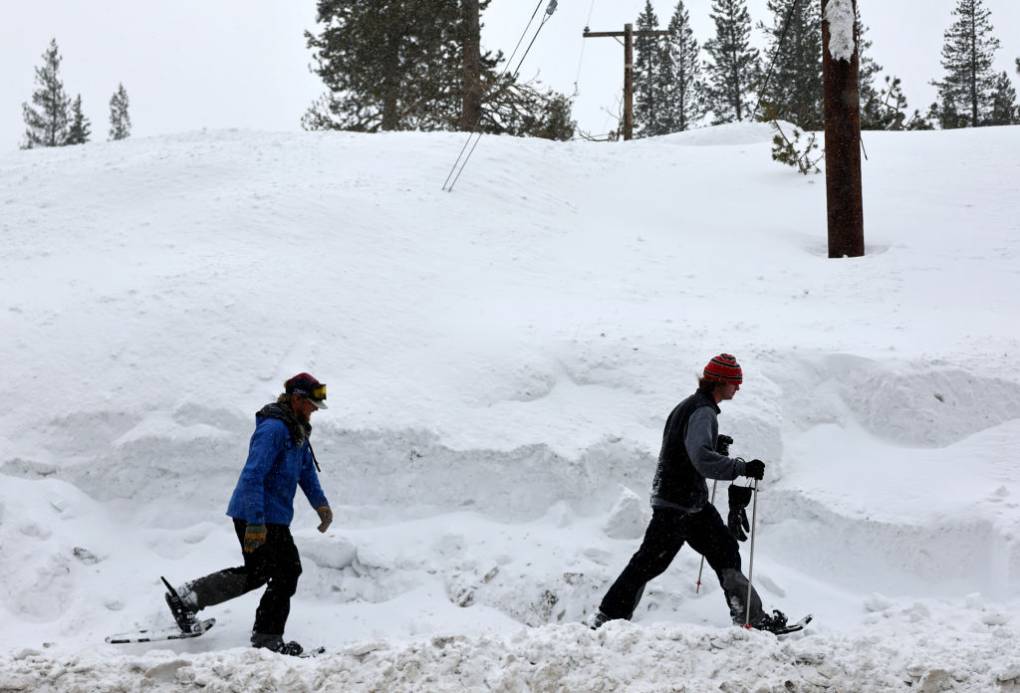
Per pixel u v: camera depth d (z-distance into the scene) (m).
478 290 12.54
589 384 9.98
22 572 7.49
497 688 5.77
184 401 9.14
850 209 15.22
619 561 7.82
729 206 18.47
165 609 7.15
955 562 7.60
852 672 5.98
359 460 8.74
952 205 17.17
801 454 9.25
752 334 10.96
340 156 18.42
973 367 9.96
